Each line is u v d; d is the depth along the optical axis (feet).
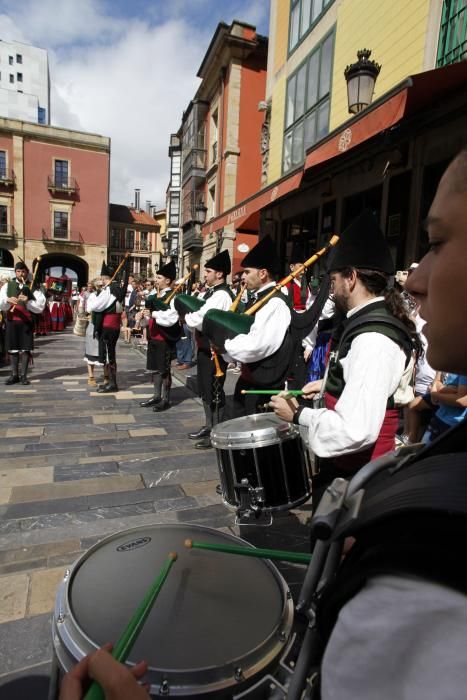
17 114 225.35
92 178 111.24
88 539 8.45
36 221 107.65
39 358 29.94
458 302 1.53
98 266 113.29
